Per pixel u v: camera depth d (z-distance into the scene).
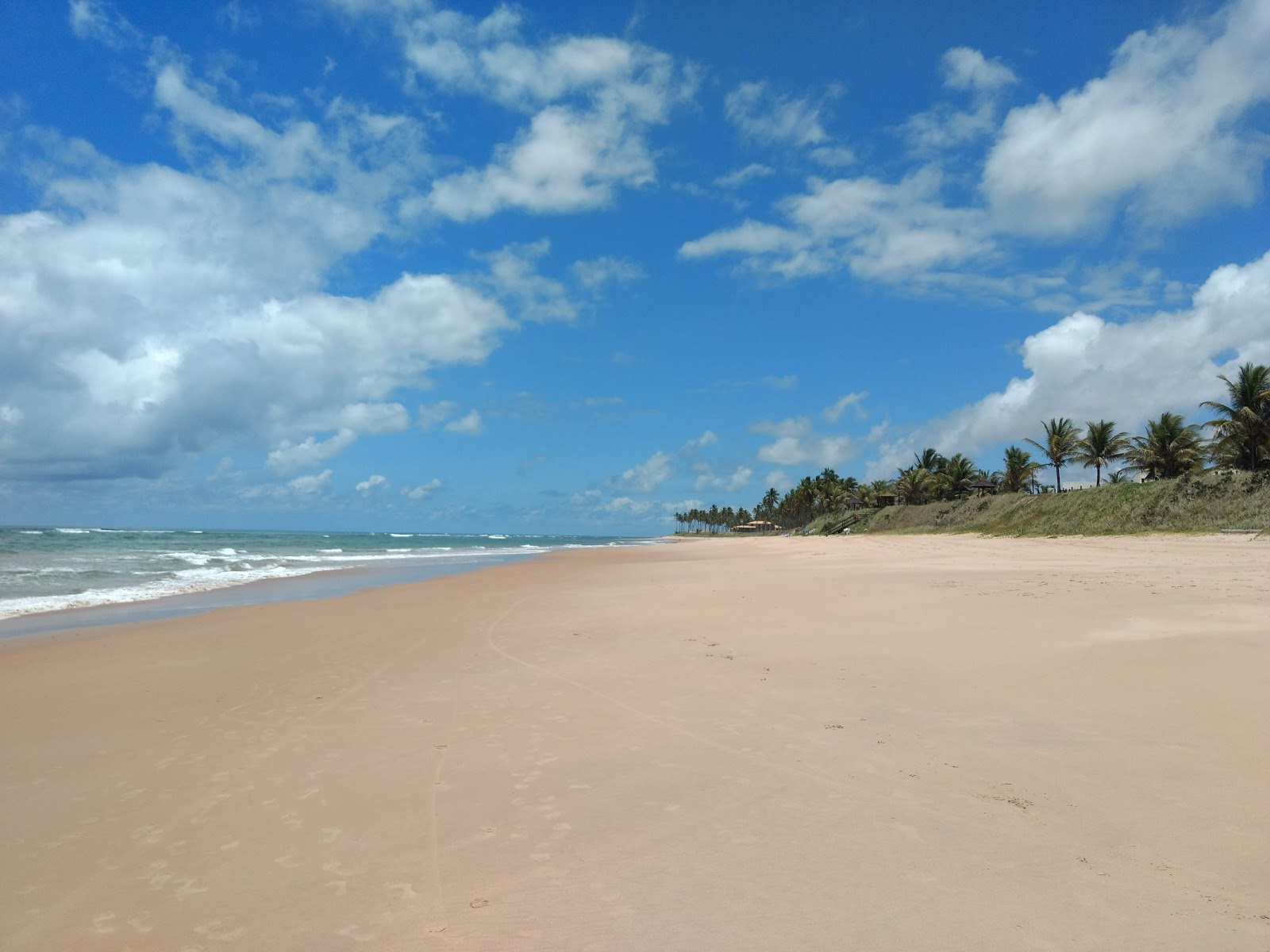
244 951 3.77
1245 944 3.46
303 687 9.52
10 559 40.16
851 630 12.12
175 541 79.44
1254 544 30.86
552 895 4.22
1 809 5.68
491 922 3.95
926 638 11.05
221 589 23.80
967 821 4.92
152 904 4.27
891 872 4.29
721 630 12.90
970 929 3.68
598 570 32.69
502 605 18.33
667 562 39.88
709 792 5.64
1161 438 59.03
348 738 7.29
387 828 5.20
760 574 25.78
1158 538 38.34
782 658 10.27
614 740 6.98
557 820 5.24
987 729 6.78
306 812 5.52
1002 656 9.50
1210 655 8.66
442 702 8.59
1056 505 54.44
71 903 4.30
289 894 4.34
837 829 4.89
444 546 93.19
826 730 6.99
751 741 6.79
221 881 4.53
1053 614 12.35
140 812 5.57
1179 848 4.42
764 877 4.31
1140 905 3.83
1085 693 7.67
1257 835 4.54
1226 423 47.75
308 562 42.97
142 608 18.53
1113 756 5.92
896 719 7.23
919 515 78.69
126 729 7.75
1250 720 6.50
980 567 24.27
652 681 9.30
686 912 3.97
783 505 169.50
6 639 13.80
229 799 5.80
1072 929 3.64
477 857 4.73
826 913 3.88
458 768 6.36
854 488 132.50
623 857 4.65
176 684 9.80
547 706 8.29
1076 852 4.43
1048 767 5.78
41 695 9.29
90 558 41.81
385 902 4.21
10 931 4.02
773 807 5.30
